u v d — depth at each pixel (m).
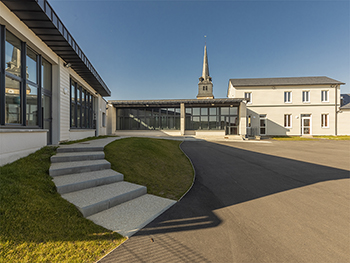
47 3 5.10
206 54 48.00
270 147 14.13
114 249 2.49
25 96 5.70
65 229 2.73
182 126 22.11
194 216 3.49
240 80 28.11
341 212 3.68
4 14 4.65
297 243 2.67
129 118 23.61
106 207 3.54
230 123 22.44
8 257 2.11
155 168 6.43
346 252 2.47
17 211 2.73
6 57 5.05
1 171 3.68
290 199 4.36
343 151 12.16
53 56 7.25
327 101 24.53
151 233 2.88
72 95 9.61
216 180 5.93
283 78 27.98
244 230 3.01
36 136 5.53
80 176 4.44
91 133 12.15
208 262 2.28
